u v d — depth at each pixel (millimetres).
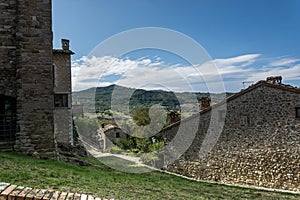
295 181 11266
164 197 6250
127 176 9023
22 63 8562
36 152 8586
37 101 8719
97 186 5918
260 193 10344
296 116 11500
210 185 11375
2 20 8648
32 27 8750
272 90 12094
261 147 12219
